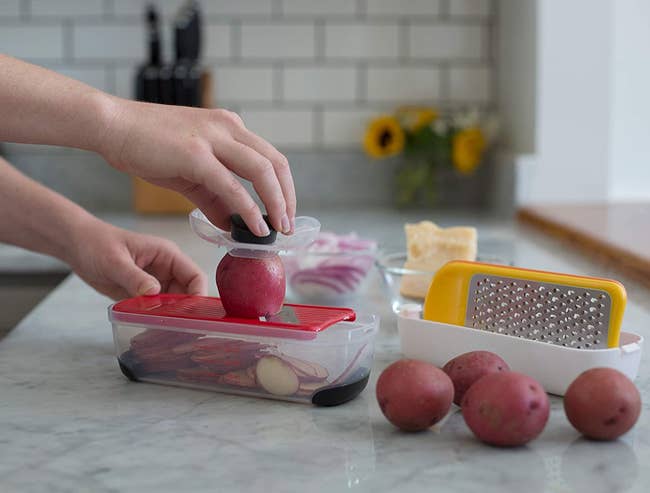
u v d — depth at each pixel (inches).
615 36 83.6
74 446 25.0
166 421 27.1
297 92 86.5
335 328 28.8
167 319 30.0
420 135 81.9
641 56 83.8
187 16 77.8
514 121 82.4
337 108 86.7
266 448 24.8
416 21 85.9
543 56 75.6
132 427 26.6
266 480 22.5
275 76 86.2
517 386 24.4
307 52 86.0
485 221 76.0
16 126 30.1
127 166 30.2
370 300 46.9
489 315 32.2
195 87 78.0
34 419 27.3
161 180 31.9
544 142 76.7
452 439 25.6
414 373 25.6
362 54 86.1
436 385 25.5
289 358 28.6
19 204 39.1
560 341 31.0
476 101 87.3
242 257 29.7
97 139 29.8
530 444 25.2
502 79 85.6
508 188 78.7
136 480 22.5
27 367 33.3
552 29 75.3
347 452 24.5
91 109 29.6
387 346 36.9
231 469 23.3
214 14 85.3
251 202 29.0
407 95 86.8
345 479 22.6
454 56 86.5
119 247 37.7
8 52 84.9
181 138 29.3
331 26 85.7
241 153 29.3
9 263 63.0
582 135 76.6
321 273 45.5
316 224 31.7
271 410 28.3
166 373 30.6
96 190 86.0
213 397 29.6
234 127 30.5
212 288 47.3
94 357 34.8
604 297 29.9
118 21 84.7
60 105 29.7
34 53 85.0
